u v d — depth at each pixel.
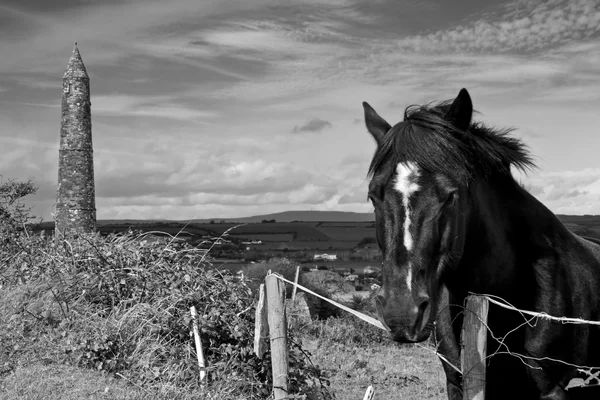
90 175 12.77
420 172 3.06
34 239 8.80
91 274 7.20
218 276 7.11
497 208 3.56
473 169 3.28
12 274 7.95
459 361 3.68
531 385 3.51
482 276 3.47
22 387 5.46
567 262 3.61
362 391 7.91
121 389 5.59
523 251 3.59
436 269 3.06
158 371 5.88
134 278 7.19
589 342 3.60
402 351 12.01
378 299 2.98
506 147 3.67
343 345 11.30
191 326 6.42
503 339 3.46
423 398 7.84
